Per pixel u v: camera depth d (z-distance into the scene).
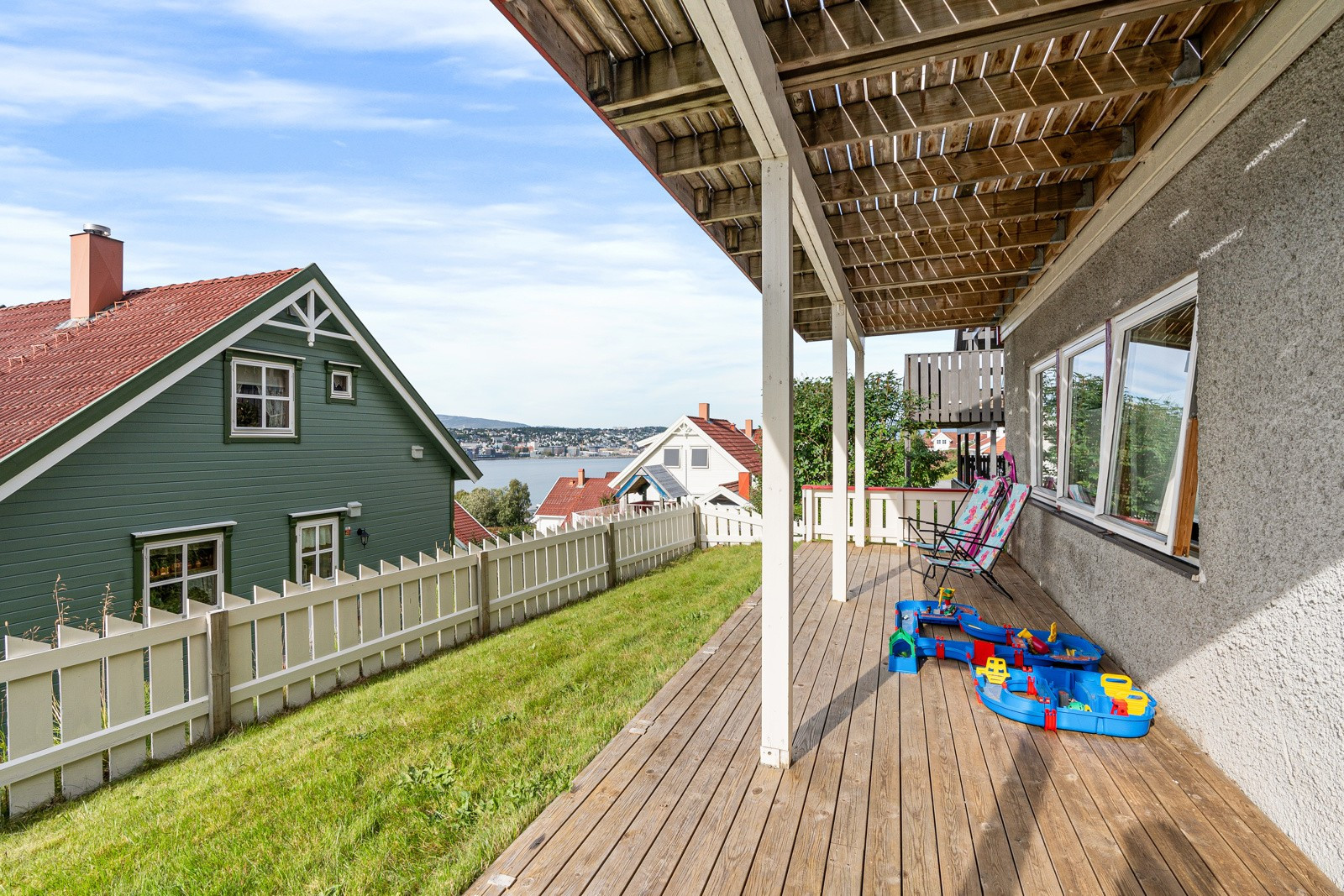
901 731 3.00
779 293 2.66
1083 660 3.66
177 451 8.12
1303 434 2.11
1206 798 2.40
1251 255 2.42
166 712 3.59
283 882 2.25
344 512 10.61
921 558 7.41
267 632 4.14
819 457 11.16
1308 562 2.07
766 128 2.40
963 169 3.64
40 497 6.80
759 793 2.48
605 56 2.58
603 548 7.74
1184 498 3.01
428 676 4.61
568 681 4.16
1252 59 2.27
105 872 2.41
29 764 3.05
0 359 9.63
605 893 1.93
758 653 4.23
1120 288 3.88
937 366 11.59
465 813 2.58
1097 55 2.69
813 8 2.28
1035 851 2.09
